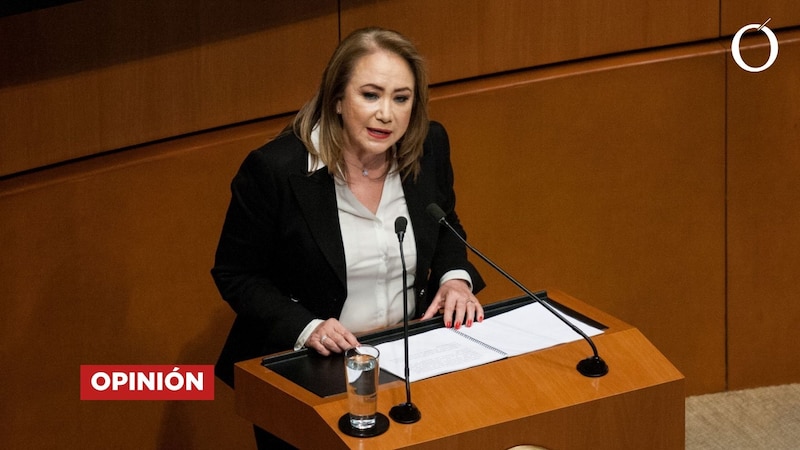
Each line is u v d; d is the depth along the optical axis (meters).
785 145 15.87
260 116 13.47
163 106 12.87
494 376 9.09
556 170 15.18
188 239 13.33
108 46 12.41
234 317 13.84
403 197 10.52
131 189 12.88
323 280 10.18
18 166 12.15
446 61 14.42
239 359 10.63
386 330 9.95
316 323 9.88
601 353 9.45
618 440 9.05
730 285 16.14
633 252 15.72
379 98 9.70
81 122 12.41
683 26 15.36
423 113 10.21
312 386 9.06
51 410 12.73
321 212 10.07
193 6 12.80
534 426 8.68
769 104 15.70
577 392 8.94
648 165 15.51
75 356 12.81
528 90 14.85
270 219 10.12
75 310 12.73
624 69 15.19
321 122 10.02
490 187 14.90
